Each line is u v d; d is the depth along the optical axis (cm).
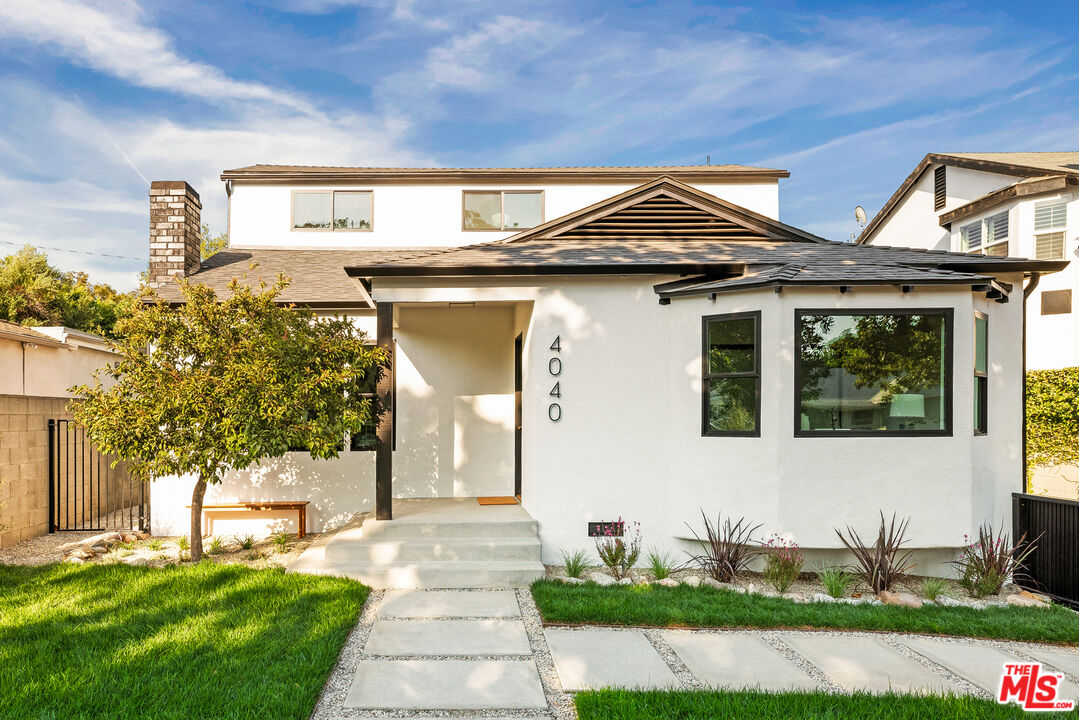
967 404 770
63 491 1084
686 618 622
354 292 1088
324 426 775
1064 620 650
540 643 573
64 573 734
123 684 446
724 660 536
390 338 866
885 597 709
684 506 849
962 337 771
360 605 645
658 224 1061
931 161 1902
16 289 2205
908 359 777
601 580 770
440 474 1088
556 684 491
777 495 759
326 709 442
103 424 761
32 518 997
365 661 521
